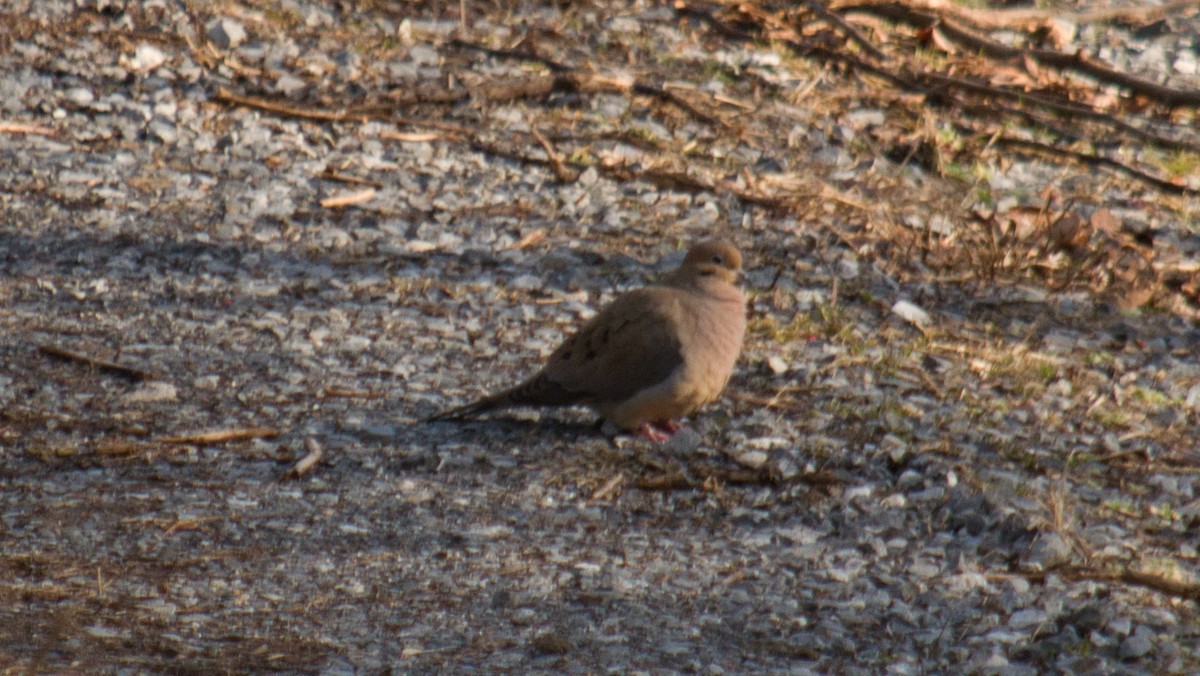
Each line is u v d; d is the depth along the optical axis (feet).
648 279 44.60
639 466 34.35
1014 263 47.09
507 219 47.85
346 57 57.57
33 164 48.67
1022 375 40.22
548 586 29.01
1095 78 62.08
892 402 37.93
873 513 32.55
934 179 53.31
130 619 27.02
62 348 38.29
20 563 28.78
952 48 63.82
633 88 56.70
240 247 44.88
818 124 55.93
